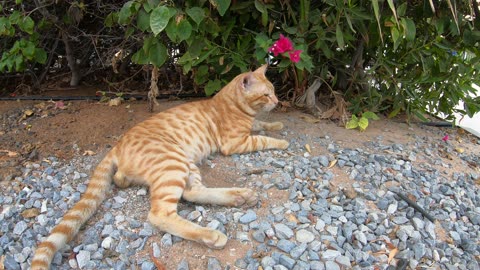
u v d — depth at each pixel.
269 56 0.96
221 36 0.92
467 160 0.94
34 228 0.63
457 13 0.88
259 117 0.99
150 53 0.81
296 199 0.69
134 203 0.67
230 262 0.57
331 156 0.84
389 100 1.09
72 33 1.11
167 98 1.10
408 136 1.00
